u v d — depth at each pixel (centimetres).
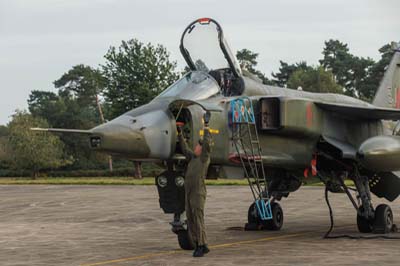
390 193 1720
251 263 1030
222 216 2044
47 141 7362
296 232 1547
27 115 7644
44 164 7331
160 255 1144
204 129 1131
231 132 1295
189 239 1200
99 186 4528
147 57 5353
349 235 1445
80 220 1962
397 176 1655
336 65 9900
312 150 1492
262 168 1347
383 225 1523
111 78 5400
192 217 1121
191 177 1119
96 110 12062
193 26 1384
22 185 5112
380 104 1902
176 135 1166
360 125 1628
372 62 9719
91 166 8494
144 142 1112
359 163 1459
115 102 5391
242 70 1426
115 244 1329
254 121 1327
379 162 1373
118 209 2402
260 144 1368
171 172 1204
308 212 2153
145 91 5266
